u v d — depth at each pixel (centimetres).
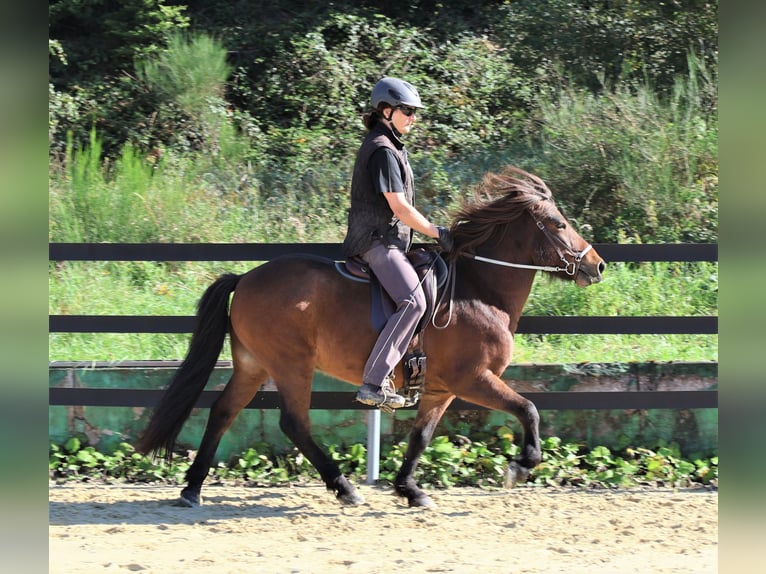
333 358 630
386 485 714
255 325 637
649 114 1191
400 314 603
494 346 634
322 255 737
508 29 1466
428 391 659
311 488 712
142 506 661
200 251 730
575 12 1395
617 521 624
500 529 608
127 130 1334
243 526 614
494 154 1280
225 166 1245
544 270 651
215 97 1378
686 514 642
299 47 1480
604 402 730
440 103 1411
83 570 521
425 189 1194
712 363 762
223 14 1571
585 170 1163
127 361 784
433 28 1598
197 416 751
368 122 634
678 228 1108
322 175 1236
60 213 1077
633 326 727
